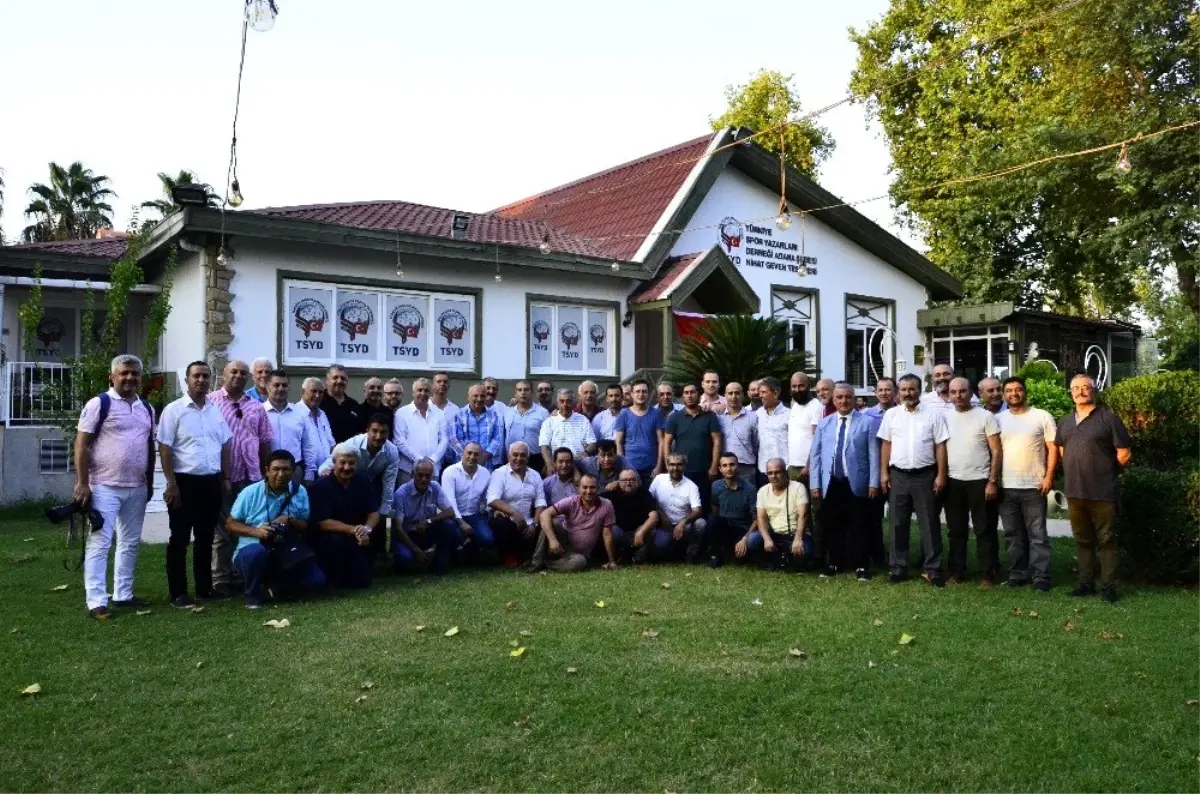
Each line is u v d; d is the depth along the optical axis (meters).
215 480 7.68
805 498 8.99
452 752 4.45
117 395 7.34
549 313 16.12
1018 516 8.29
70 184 38.22
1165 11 19.44
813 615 7.05
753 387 10.26
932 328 22.50
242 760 4.37
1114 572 7.74
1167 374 9.58
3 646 6.16
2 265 13.64
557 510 9.22
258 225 12.71
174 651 6.06
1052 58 24.39
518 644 6.19
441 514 9.10
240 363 8.06
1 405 13.76
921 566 9.20
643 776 4.21
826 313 20.34
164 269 14.12
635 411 10.58
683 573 8.92
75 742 4.56
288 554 7.46
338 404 9.62
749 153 18.64
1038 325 22.33
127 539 7.39
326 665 5.73
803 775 4.22
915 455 8.45
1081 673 5.60
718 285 17.69
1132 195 19.70
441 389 10.22
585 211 20.38
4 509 13.25
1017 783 4.15
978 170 24.64
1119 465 7.88
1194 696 5.21
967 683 5.41
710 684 5.36
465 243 14.53
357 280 13.95
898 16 30.89
